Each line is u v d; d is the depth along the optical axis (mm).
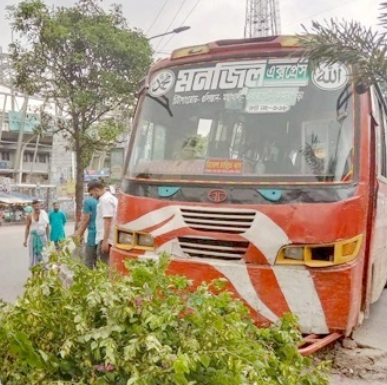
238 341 2828
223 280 3443
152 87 6020
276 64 5410
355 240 4703
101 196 8547
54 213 11672
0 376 2717
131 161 5773
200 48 5812
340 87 5102
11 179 45094
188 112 5656
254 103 5367
